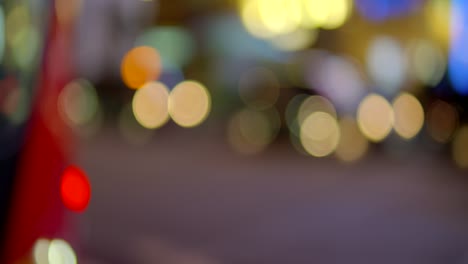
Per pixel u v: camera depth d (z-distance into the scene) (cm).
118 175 1388
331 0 2820
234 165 1631
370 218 1104
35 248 361
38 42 377
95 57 2198
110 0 2228
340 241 938
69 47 397
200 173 1485
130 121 2198
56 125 377
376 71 2567
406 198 1302
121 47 2302
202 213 1065
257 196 1245
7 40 366
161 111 2172
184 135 2134
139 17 2469
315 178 1500
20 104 367
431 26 2372
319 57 2044
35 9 377
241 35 2517
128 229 905
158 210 1064
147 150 1850
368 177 1555
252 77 2014
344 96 1895
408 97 1967
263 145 1894
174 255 800
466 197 1338
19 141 365
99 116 2234
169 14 2755
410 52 2423
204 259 800
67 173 373
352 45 2861
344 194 1316
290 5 2745
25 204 362
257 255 839
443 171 1708
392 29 2655
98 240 819
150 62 2305
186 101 2136
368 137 1911
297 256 845
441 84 1983
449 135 1808
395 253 884
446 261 852
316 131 1828
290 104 1884
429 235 998
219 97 2077
